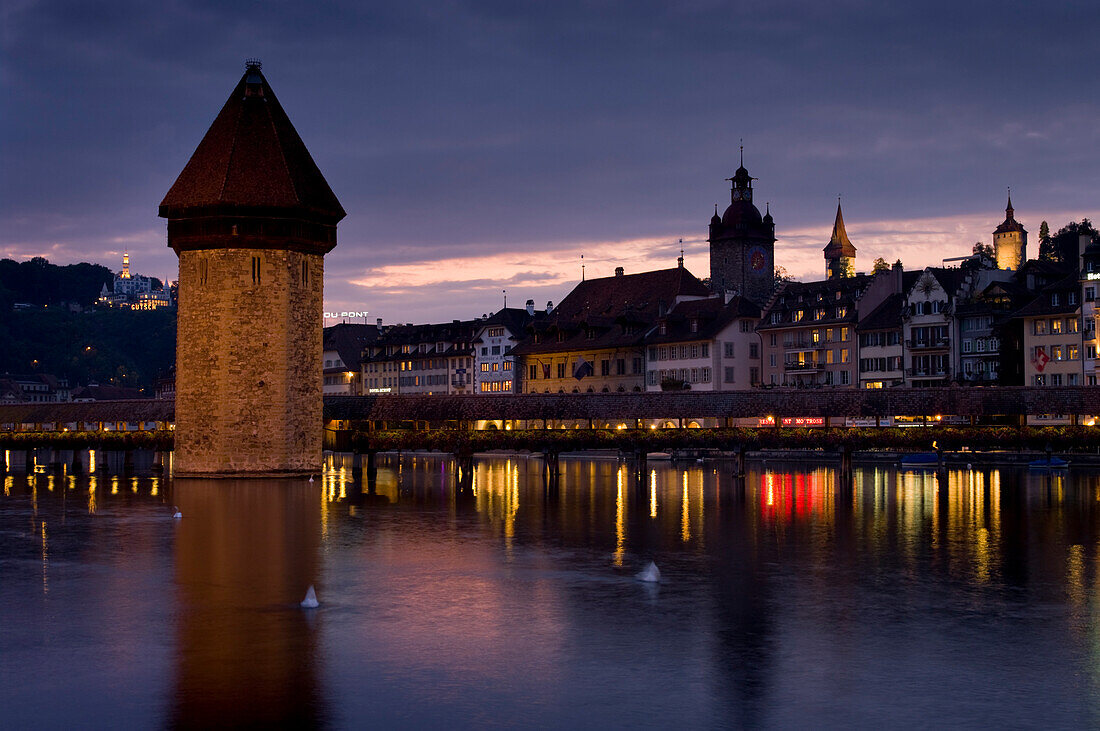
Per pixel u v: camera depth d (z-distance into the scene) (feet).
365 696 83.25
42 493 238.27
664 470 327.26
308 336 277.64
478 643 97.66
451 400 305.32
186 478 268.62
